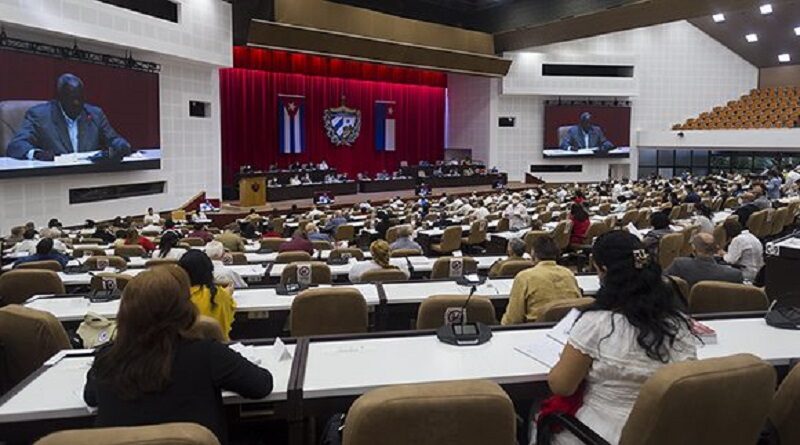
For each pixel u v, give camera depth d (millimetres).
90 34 12883
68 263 6941
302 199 21094
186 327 2281
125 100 14617
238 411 2703
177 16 15703
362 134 25125
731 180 20922
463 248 11398
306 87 23234
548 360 2863
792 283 5312
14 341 3355
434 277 5949
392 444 1991
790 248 5320
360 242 10781
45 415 2443
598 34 22422
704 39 27906
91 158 13641
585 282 5234
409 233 8328
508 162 27484
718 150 26859
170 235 6867
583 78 26984
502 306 4699
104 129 13969
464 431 2008
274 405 2576
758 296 4195
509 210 12422
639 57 27547
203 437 1765
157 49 14828
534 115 27609
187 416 2203
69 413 2459
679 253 7738
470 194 23641
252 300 4574
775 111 26203
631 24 20891
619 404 2342
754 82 28188
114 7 13516
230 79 21062
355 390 2598
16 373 3400
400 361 2900
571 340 2404
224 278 5164
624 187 19906
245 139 21547
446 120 28125
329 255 6988
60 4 12109
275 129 22391
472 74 25062
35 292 5461
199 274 3770
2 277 5402
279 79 22359
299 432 2613
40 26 11688
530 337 3229
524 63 26484
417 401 1972
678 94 28047
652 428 2057
